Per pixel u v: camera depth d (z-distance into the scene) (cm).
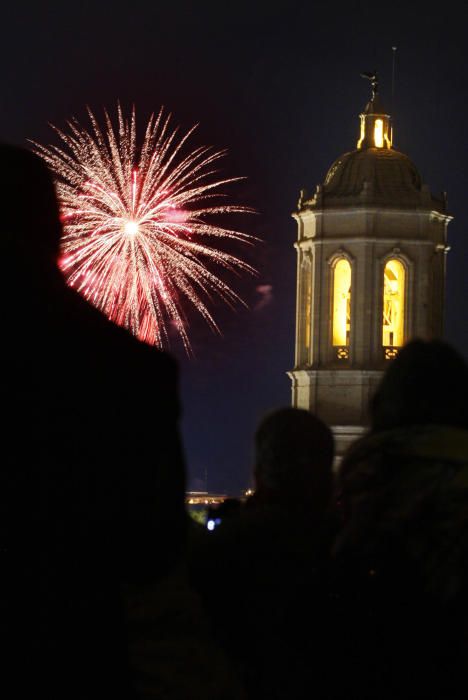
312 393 6022
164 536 946
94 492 936
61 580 928
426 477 992
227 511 1419
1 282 962
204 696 1402
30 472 936
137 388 948
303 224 6141
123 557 946
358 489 1012
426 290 5988
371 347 5950
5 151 1006
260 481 1244
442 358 1051
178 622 1505
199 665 1443
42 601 923
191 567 1231
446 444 1005
